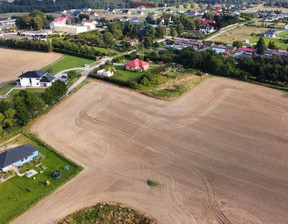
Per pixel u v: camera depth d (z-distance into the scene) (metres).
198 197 43.28
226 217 39.62
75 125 63.88
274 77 90.38
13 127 61.06
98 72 96.81
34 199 41.53
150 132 61.41
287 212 40.78
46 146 54.72
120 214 39.62
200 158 52.78
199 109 73.19
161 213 40.12
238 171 49.34
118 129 62.44
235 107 75.00
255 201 42.72
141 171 48.88
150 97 79.69
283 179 47.59
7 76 96.56
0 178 45.81
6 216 38.41
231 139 59.47
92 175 47.56
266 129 63.97
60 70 102.44
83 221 38.38
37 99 65.12
